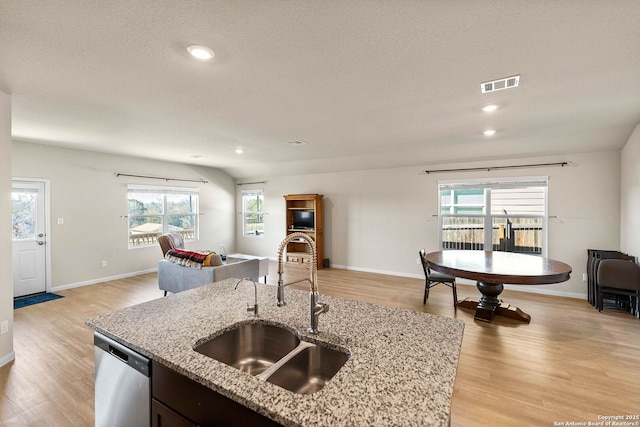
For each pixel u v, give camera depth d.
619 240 4.25
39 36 1.67
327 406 0.82
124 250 5.69
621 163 4.20
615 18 1.50
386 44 1.76
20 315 3.71
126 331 1.32
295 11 1.45
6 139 2.51
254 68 2.06
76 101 2.70
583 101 2.71
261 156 5.76
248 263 4.51
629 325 3.39
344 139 4.25
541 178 4.72
